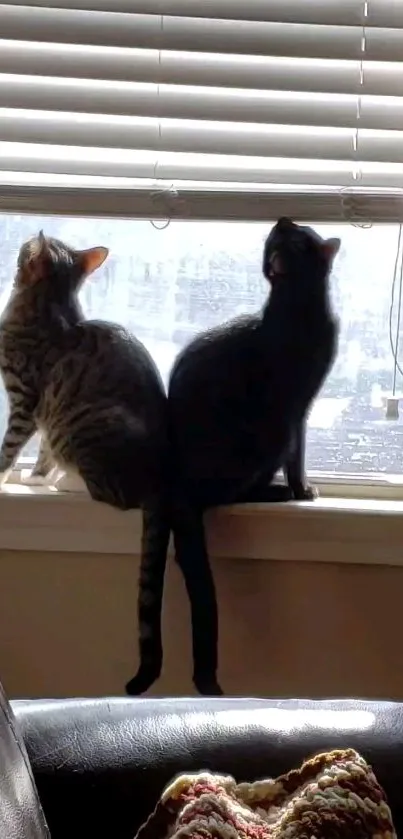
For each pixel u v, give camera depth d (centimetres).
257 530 140
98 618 145
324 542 141
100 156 142
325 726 86
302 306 134
